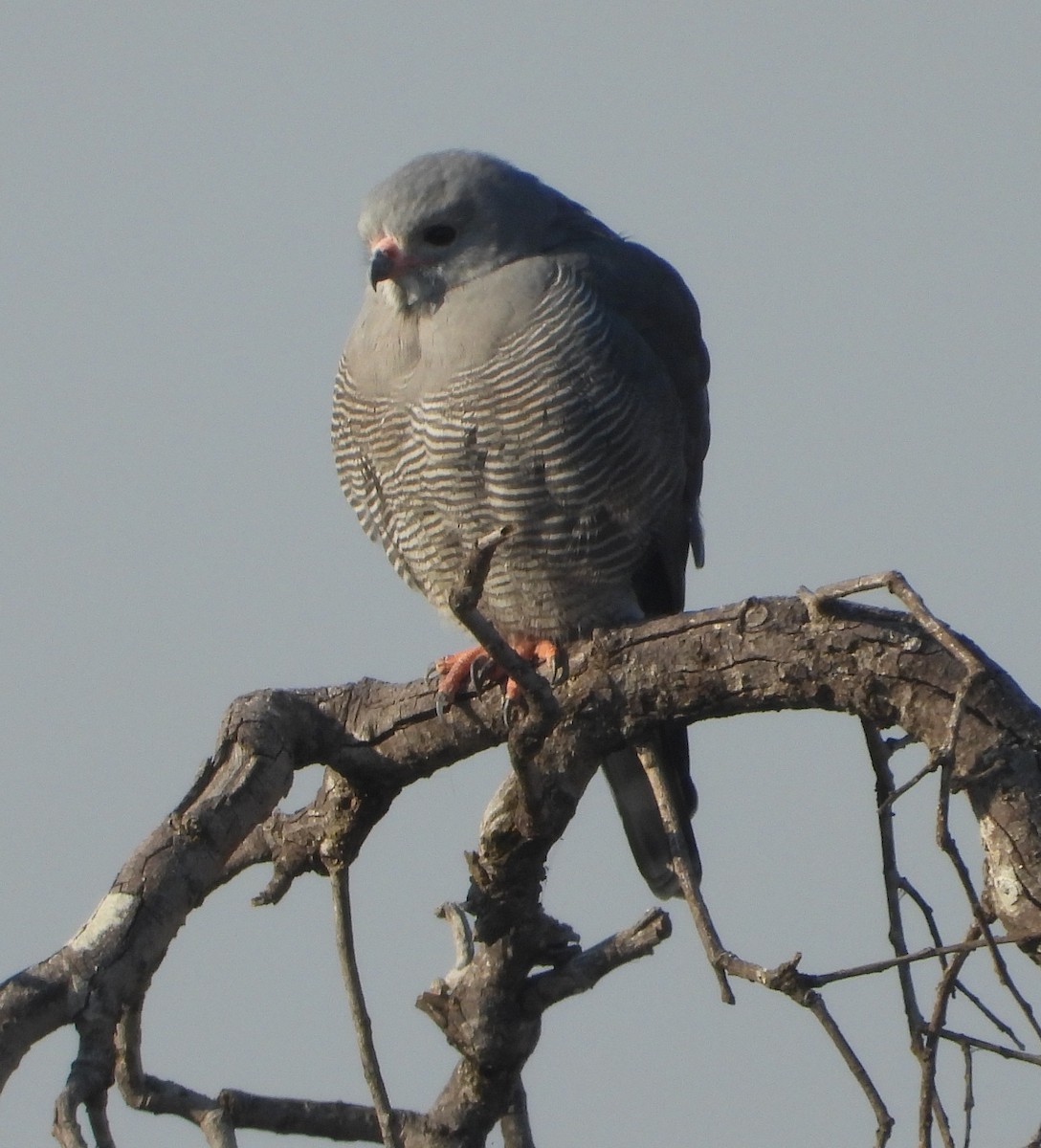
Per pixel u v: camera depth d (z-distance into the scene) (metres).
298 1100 11.16
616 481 12.77
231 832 9.64
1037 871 9.05
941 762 8.05
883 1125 8.03
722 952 8.76
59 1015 8.74
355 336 13.31
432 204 12.75
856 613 9.55
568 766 10.11
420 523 13.20
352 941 10.74
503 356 12.52
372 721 10.59
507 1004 10.78
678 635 9.95
